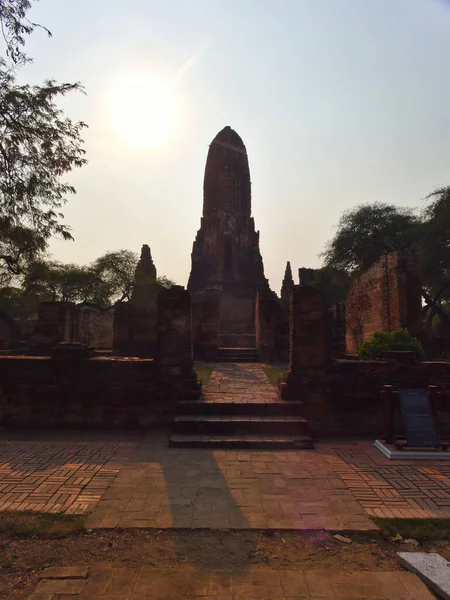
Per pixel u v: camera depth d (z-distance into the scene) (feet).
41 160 25.32
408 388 32.35
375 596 13.46
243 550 16.17
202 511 19.07
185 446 28.76
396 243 107.76
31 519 18.12
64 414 33.94
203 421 31.07
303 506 19.69
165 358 34.65
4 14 21.62
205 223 136.77
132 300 130.72
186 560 15.48
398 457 26.71
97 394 34.04
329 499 20.47
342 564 15.35
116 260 133.90
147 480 22.62
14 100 24.22
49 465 24.84
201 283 130.11
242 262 130.62
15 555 15.66
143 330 74.64
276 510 19.26
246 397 35.78
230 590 13.73
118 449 28.22
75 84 26.07
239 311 119.65
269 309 75.97
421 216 101.60
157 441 30.25
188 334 34.96
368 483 22.53
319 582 14.17
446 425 33.19
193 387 34.35
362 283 71.77
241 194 136.46
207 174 139.13
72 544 16.40
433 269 92.68
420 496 20.92
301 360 34.22
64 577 14.29
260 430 31.01
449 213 92.63
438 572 14.28
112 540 16.71
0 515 18.39
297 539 16.96
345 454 27.73
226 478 23.06
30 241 27.43
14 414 34.06
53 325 59.36
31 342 67.41
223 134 138.21
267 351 73.46
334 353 57.41
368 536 17.21
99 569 14.84
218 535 17.19
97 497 20.43
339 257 114.01
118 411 33.88
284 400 33.88
